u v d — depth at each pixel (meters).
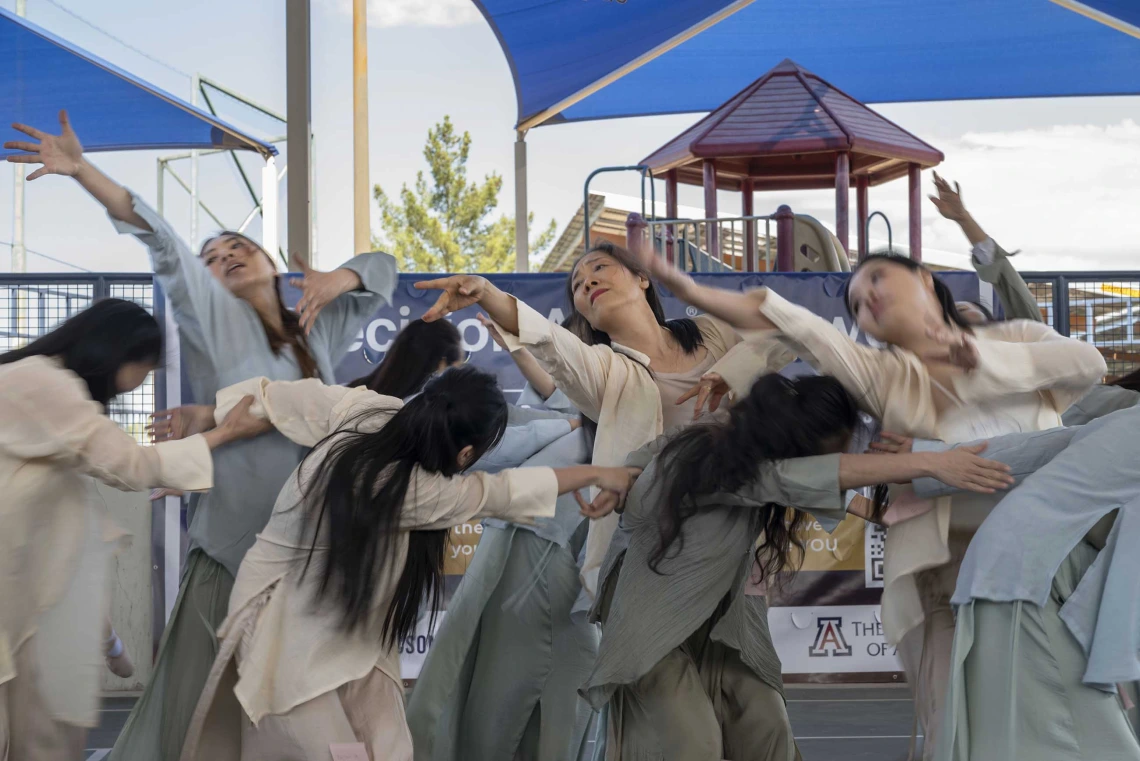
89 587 3.17
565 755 4.05
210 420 3.56
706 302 3.16
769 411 2.98
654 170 10.98
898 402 3.21
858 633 6.30
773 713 3.17
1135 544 2.82
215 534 3.57
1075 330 6.34
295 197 6.42
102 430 2.99
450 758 4.08
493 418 2.93
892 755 4.92
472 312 6.05
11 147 3.43
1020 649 2.84
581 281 3.67
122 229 3.57
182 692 3.55
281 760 2.86
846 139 9.96
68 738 3.13
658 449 3.17
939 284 3.35
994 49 10.22
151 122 10.08
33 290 6.01
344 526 2.83
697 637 3.20
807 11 9.59
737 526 3.03
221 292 3.81
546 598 4.07
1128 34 9.34
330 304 4.15
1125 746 2.79
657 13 8.70
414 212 37.06
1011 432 3.25
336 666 2.86
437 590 3.00
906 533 3.25
